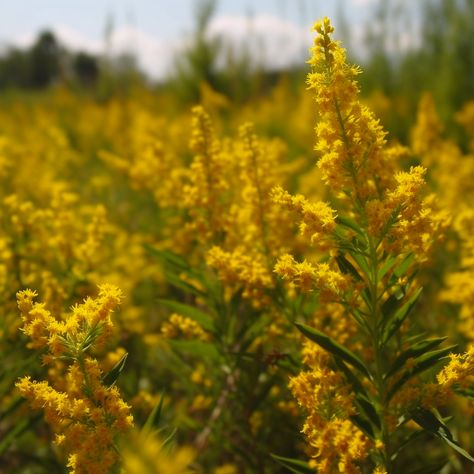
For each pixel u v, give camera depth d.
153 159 1.28
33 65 13.34
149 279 1.41
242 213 0.96
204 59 4.36
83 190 1.97
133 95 4.44
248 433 0.91
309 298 0.88
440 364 0.83
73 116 3.91
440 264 1.27
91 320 0.68
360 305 0.83
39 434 1.01
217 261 0.88
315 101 0.73
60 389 0.82
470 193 1.45
